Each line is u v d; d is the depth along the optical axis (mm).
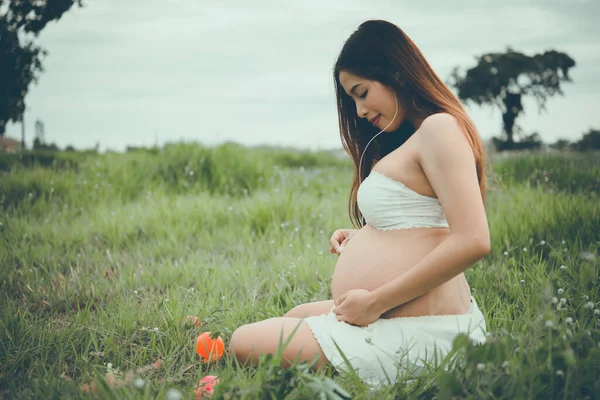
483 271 3496
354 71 2387
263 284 3717
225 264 4129
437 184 2145
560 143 22625
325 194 7238
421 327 2197
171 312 2975
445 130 2170
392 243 2295
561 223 4277
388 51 2359
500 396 1844
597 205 4715
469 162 2143
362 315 2201
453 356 2156
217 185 7281
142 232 5035
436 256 2082
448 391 1831
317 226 5188
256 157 8500
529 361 1917
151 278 3766
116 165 7723
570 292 2889
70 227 5176
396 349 2172
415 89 2361
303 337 2266
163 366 2475
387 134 2730
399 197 2285
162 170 7648
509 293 3119
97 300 3555
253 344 2311
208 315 2912
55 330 2789
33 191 6387
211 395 2002
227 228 5199
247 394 1872
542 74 40438
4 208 5918
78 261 4293
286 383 1911
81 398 2074
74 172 7707
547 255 3854
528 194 5828
